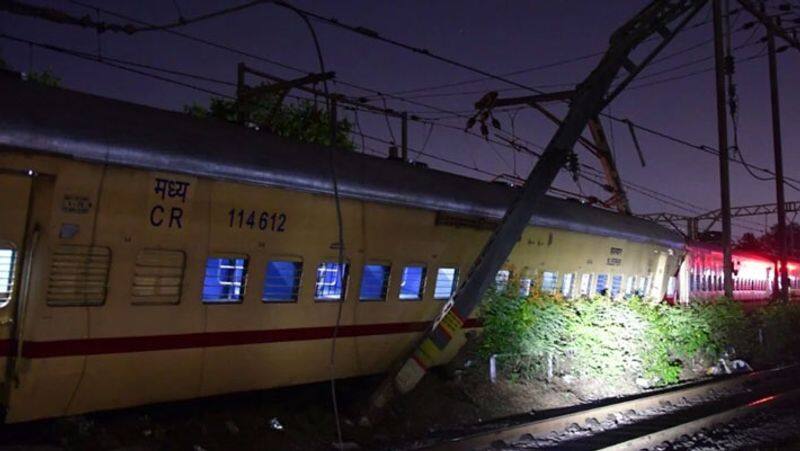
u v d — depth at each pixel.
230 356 8.16
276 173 8.27
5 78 6.57
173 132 7.47
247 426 8.22
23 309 6.51
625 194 18.31
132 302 7.20
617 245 15.55
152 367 7.45
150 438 7.41
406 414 9.64
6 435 6.97
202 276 7.75
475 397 10.67
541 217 12.72
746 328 17.89
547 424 9.19
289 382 8.99
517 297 11.61
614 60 10.12
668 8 10.85
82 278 6.82
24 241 6.54
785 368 16.62
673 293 18.83
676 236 18.80
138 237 7.16
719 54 17.94
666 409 11.49
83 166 6.68
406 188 10.06
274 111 13.58
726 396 13.14
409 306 10.50
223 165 7.75
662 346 13.97
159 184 7.23
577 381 12.46
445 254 11.02
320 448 7.97
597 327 12.62
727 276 17.88
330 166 9.03
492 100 11.78
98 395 7.13
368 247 9.64
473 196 11.41
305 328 8.96
